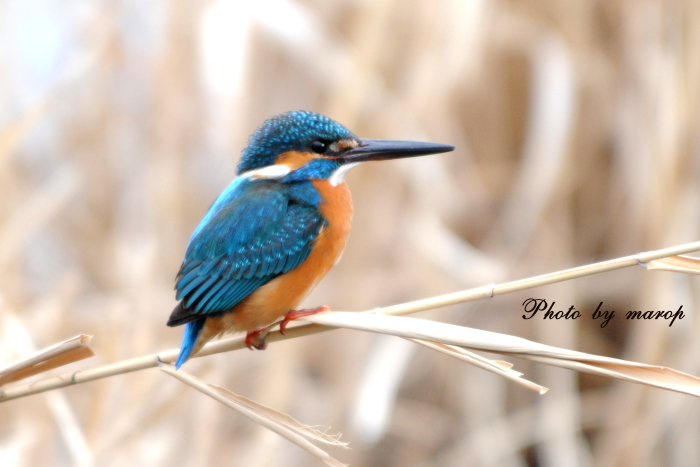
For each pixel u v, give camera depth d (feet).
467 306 33.55
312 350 35.99
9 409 30.58
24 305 32.35
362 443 29.99
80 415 30.04
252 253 23.26
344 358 31.71
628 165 33.58
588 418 33.24
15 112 36.19
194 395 30.09
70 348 18.10
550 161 33.06
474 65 34.50
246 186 25.12
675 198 29.99
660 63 31.50
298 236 23.66
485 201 36.22
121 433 25.46
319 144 25.41
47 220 35.19
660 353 29.89
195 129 35.58
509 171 36.06
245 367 34.32
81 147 37.47
